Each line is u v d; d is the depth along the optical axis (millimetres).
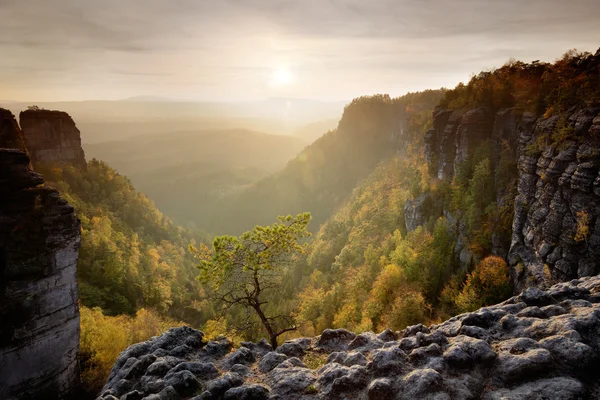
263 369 12391
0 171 24891
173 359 13148
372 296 73188
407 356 10898
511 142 70625
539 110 60875
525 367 8914
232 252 21453
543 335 10297
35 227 25578
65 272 27453
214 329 23688
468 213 71688
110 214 158250
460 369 9852
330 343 14102
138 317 69188
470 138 80875
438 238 75625
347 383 10203
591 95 45875
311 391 10484
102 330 41969
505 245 60625
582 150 41844
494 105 79312
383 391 9445
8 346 24406
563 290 13023
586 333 9828
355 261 111062
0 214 24484
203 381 11867
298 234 22703
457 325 12500
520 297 13258
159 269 132250
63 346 27484
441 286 67875
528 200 52875
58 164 174375
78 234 28297
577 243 39562
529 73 81812
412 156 189000
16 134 54875
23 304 25062
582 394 7953
